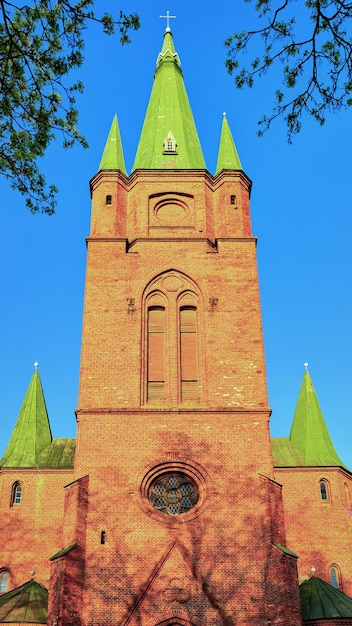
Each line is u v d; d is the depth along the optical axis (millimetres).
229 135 46562
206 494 34469
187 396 37531
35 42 19578
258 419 36438
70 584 31391
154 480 35062
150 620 31391
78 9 19078
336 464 49562
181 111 49156
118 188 43438
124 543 33156
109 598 31844
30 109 20875
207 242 41469
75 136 21688
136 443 35625
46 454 50000
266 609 31688
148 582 32156
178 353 38438
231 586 32281
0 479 47906
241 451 35594
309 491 48719
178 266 40531
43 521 46469
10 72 20062
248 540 33375
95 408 36375
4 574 44938
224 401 36875
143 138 49094
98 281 39812
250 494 34531
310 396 54094
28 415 51812
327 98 19562
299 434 52500
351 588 45750
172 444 35656
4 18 18688
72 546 32344
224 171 43875
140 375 37469
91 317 38781
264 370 37812
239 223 42375
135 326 38688
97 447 35438
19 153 21250
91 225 42656
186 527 33656
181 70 54594
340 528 47469
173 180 43562
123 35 19672
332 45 18625
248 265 40719
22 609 35531
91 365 37531
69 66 20219
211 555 33000
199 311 39562
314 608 34688
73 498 33969
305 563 46281
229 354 38125
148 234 41781
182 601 31828
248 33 19172
